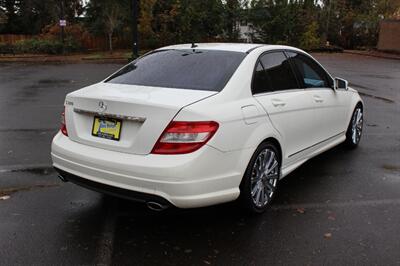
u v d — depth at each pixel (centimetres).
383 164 616
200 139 364
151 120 366
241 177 404
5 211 441
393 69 2252
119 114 380
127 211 446
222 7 3584
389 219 436
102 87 434
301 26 3762
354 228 414
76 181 411
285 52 518
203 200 373
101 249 370
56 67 2242
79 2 4116
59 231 401
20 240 382
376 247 379
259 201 438
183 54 477
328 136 594
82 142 407
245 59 448
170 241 385
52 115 947
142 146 370
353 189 517
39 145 695
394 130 841
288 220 430
